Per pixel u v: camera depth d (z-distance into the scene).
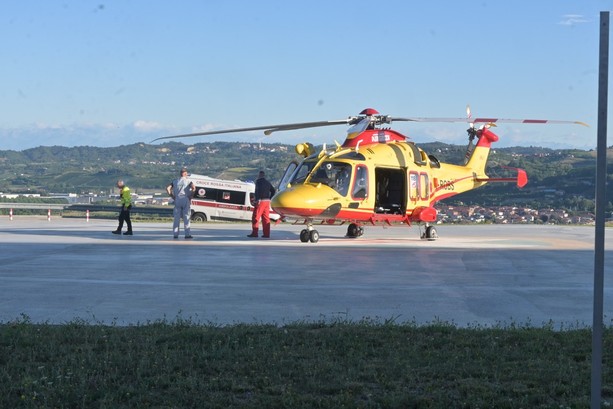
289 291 12.24
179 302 11.11
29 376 6.69
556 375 6.88
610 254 19.53
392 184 23.77
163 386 6.56
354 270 15.14
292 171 23.41
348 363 7.29
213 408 5.99
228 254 18.30
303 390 6.52
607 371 7.06
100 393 6.26
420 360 7.39
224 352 7.57
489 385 6.62
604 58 4.84
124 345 7.87
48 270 14.77
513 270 15.37
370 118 23.67
